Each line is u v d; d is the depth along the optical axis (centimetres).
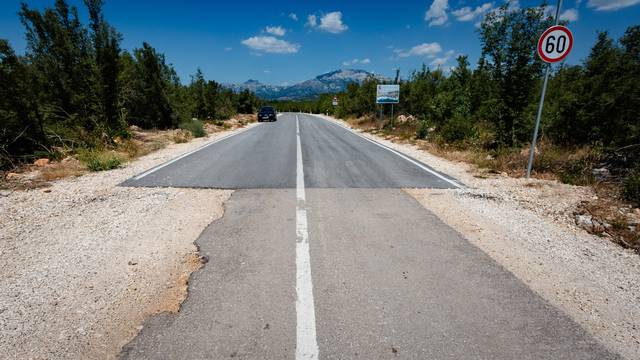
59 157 912
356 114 3494
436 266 343
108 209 516
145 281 315
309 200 567
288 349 228
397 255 367
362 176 753
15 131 895
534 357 223
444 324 255
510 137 993
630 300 290
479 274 328
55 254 369
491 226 456
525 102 974
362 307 275
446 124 1344
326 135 1795
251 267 339
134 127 1678
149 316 264
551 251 381
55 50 1141
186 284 309
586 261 359
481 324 255
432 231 436
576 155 783
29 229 439
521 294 295
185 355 223
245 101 4781
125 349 229
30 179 708
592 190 598
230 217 483
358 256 364
